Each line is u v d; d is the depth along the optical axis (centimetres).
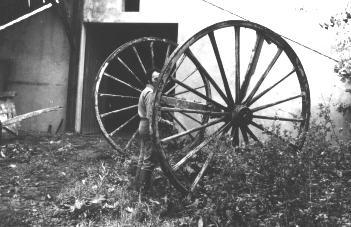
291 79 844
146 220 493
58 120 984
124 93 1263
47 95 993
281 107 844
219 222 475
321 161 540
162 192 568
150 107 509
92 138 901
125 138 921
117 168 664
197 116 862
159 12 910
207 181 521
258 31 598
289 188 491
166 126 845
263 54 852
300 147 597
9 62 1008
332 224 434
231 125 591
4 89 1005
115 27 1007
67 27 932
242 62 866
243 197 483
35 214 504
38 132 955
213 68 874
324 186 488
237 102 602
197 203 500
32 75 1001
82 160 727
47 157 738
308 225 445
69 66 963
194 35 532
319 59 838
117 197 546
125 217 492
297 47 847
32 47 1003
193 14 893
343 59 784
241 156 527
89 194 557
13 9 995
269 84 848
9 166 680
